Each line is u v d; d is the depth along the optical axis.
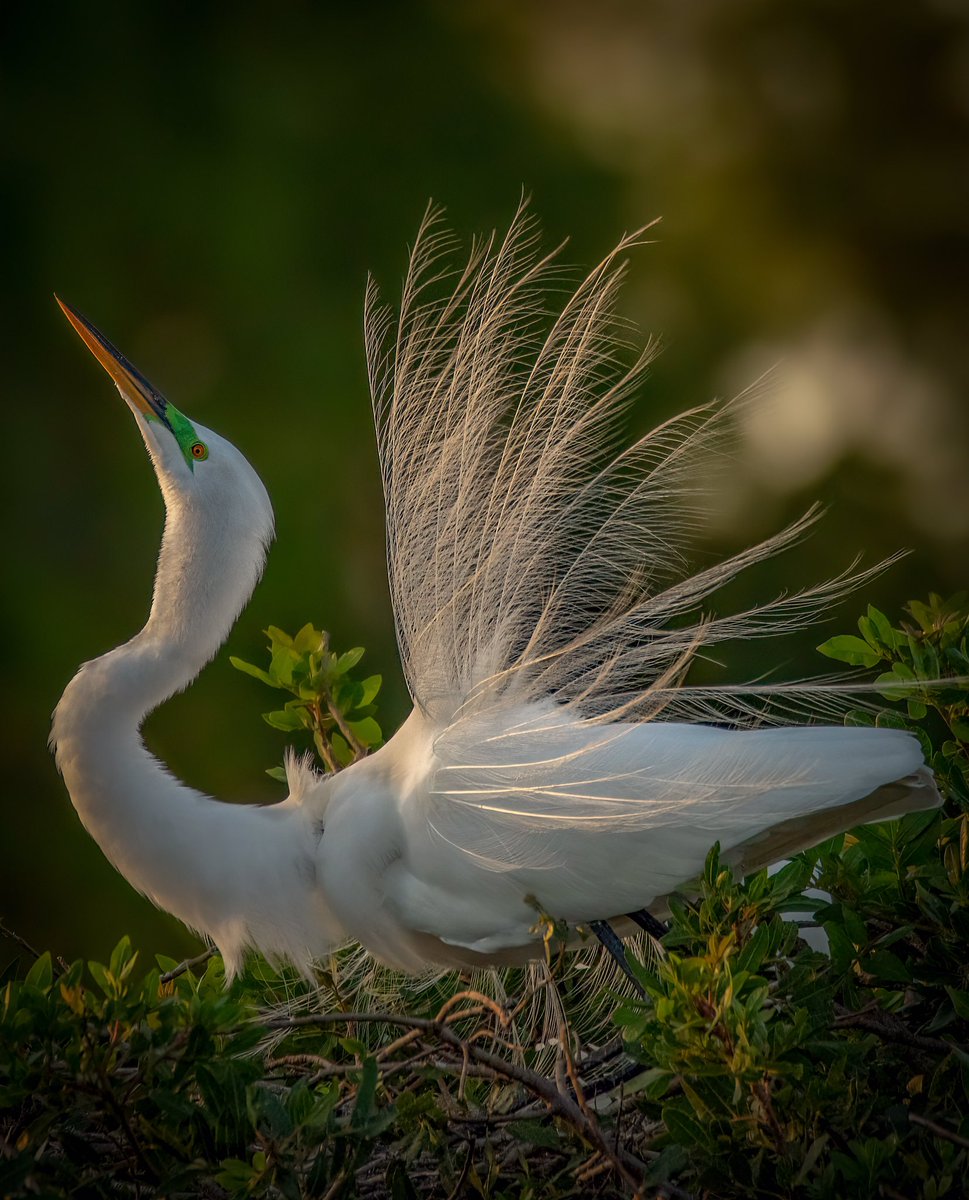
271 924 7.42
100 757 7.48
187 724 15.24
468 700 7.21
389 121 17.55
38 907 16.09
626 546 7.89
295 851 7.41
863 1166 5.27
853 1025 5.92
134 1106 5.67
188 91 17.42
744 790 6.69
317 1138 5.46
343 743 8.23
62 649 16.03
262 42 17.77
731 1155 5.42
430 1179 6.25
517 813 6.83
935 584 16.95
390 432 8.01
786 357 17.77
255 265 16.55
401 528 7.88
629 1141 6.33
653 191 18.47
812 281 18.75
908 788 6.76
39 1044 5.67
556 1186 5.98
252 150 17.03
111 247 16.97
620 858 6.81
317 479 15.73
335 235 16.78
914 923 6.26
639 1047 5.77
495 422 8.02
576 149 18.05
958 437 18.08
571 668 7.37
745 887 6.35
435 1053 6.41
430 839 6.99
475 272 10.08
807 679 7.22
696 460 8.13
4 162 17.19
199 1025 5.58
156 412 8.00
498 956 7.30
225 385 16.42
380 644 15.64
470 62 18.22
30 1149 5.43
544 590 7.74
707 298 18.12
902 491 17.52
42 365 17.14
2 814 16.12
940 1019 6.02
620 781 6.79
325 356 16.14
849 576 13.61
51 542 16.56
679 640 7.30
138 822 7.44
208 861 7.39
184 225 16.84
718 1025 5.34
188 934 15.66
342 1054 7.06
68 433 17.06
